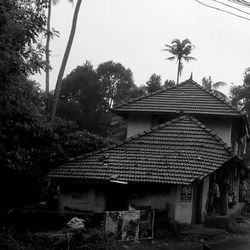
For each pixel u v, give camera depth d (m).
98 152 18.67
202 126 19.75
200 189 17.95
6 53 9.70
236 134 26.39
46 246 11.63
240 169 25.20
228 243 15.60
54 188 18.77
